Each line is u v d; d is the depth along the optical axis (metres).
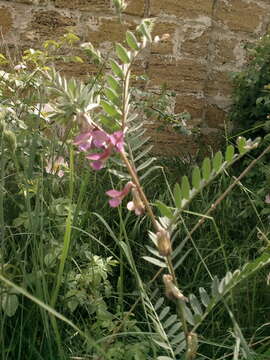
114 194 1.22
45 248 1.93
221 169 1.36
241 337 1.41
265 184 3.29
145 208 1.30
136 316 2.17
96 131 1.19
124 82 1.26
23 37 4.36
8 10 4.27
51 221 2.11
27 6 4.30
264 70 4.46
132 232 2.54
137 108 4.05
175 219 1.35
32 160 1.88
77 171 2.58
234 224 3.12
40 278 1.79
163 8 4.60
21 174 2.07
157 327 1.49
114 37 4.55
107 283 2.02
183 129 4.07
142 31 1.24
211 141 4.95
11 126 2.22
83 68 4.48
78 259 2.21
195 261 2.60
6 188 2.21
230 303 2.24
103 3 4.45
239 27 4.90
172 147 4.87
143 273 2.47
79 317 2.07
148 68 4.73
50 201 2.13
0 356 1.63
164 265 1.34
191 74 4.84
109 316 1.82
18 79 2.62
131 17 4.56
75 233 1.91
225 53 4.93
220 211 3.12
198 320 1.34
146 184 3.29
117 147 1.21
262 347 1.84
